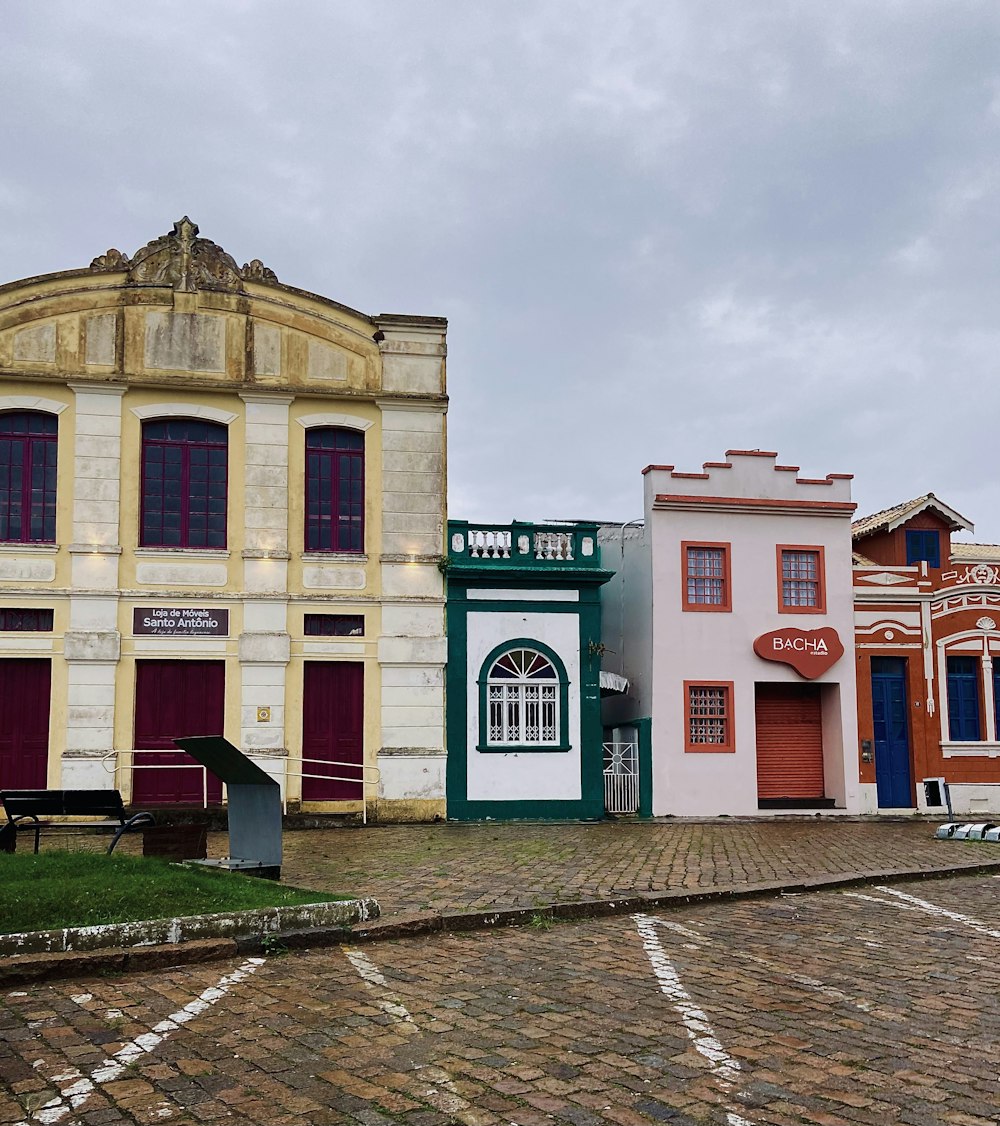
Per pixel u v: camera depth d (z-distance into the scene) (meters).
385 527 23.14
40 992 7.43
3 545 21.42
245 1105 5.37
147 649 21.81
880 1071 6.00
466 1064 6.01
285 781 21.97
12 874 10.09
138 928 8.37
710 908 11.46
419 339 23.70
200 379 22.55
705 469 25.45
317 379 23.19
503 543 23.75
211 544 22.52
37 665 21.56
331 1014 6.95
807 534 25.83
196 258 22.81
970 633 26.47
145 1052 6.16
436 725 22.83
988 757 26.06
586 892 11.79
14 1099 5.43
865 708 25.61
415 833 19.81
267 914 9.00
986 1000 7.60
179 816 20.70
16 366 21.80
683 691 24.67
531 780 23.16
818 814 24.80
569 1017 6.95
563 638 23.69
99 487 21.94
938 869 14.49
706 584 25.28
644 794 24.19
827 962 8.78
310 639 22.55
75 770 21.20
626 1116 5.29
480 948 9.10
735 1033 6.66
